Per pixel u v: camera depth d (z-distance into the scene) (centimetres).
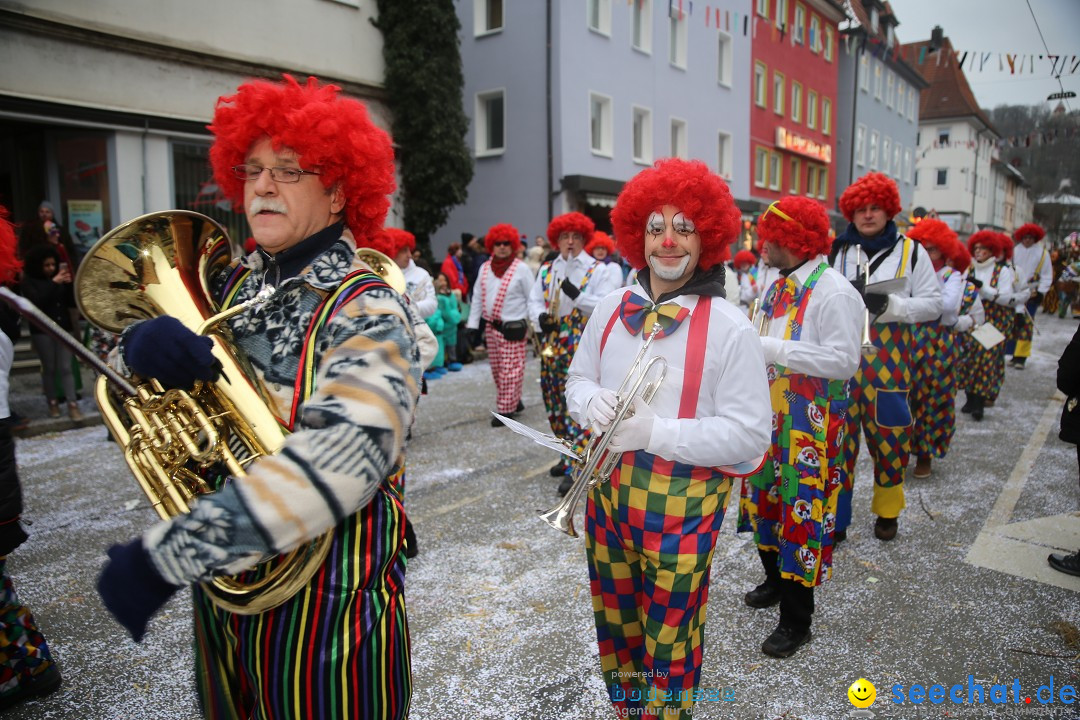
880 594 337
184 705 259
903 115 3506
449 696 261
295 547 117
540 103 1600
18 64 813
